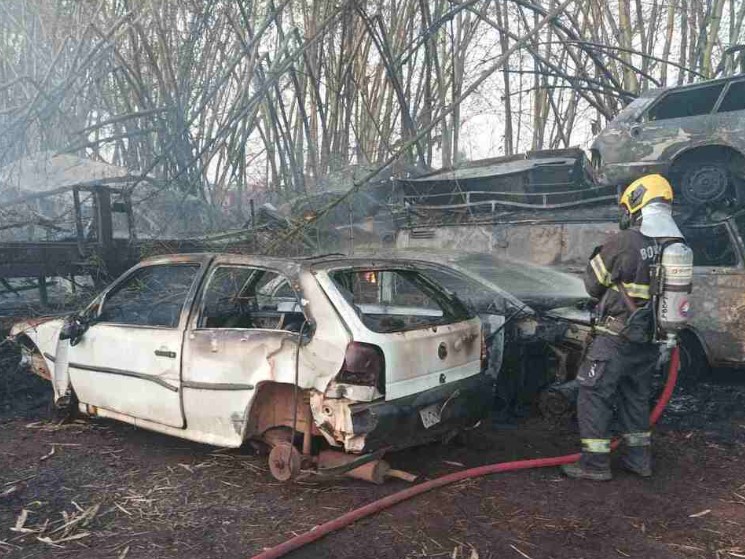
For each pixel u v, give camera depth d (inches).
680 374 250.5
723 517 137.1
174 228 423.2
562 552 121.4
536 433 194.2
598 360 153.2
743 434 193.3
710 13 510.6
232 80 530.3
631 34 554.3
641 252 149.9
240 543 123.6
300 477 147.2
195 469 160.4
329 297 145.3
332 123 570.6
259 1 521.3
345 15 481.7
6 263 245.0
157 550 120.3
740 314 234.2
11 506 138.4
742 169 295.4
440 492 147.5
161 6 450.3
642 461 160.2
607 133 327.6
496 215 326.6
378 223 372.5
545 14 449.7
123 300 183.3
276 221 343.9
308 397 149.3
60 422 196.5
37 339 201.5
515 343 207.5
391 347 143.5
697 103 330.0
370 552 120.2
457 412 158.6
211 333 155.8
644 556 120.4
